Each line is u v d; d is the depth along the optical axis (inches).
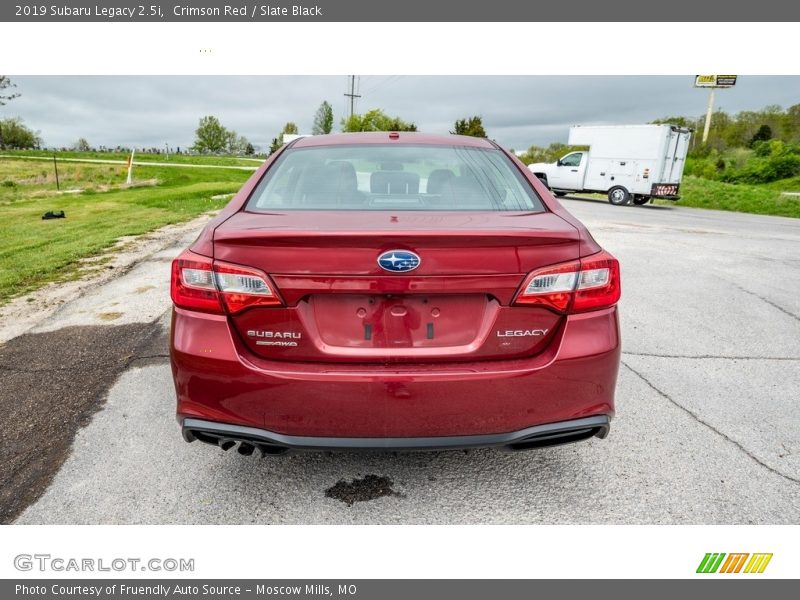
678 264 296.8
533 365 78.9
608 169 799.1
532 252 77.7
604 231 439.2
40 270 269.1
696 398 133.3
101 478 99.3
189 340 79.4
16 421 119.0
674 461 105.8
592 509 92.7
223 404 79.8
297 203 92.9
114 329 179.3
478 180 100.2
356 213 86.8
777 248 363.3
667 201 902.4
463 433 79.3
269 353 78.6
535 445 83.8
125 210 622.2
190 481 98.9
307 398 77.2
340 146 112.4
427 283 75.7
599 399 82.5
